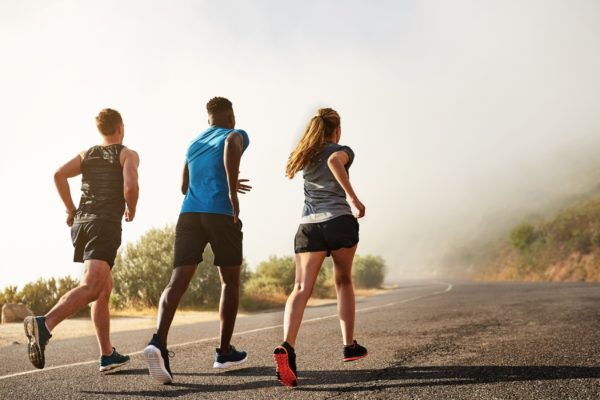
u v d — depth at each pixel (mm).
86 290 3631
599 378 3229
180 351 5117
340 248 3641
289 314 3400
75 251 3912
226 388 3314
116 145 4051
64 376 3877
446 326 6570
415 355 4348
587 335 5133
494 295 13188
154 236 15305
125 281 14422
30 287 12609
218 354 3969
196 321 10023
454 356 4230
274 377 3615
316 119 3852
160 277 14109
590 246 37594
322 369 3846
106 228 3820
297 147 3828
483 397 2879
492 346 4695
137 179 3936
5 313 10688
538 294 12695
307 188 3783
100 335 3992
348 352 4012
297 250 3697
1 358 5004
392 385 3227
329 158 3648
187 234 3820
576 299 10328
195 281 14633
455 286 23250
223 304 3955
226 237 3867
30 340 3328
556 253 39781
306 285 3555
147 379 3697
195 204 3852
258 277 20031
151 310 13727
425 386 3170
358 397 2957
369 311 9977
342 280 3979
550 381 3189
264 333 6562
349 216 3684
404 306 10961
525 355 4129
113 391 3318
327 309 11375
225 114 4199
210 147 3975
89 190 3922
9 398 3178
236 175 3799
